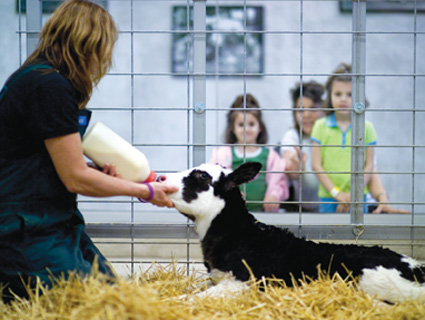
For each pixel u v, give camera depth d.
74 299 2.53
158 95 6.80
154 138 6.87
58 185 2.90
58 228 2.91
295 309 2.64
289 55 6.80
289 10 6.71
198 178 3.24
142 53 6.71
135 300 2.38
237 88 6.87
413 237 3.80
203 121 3.77
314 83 6.79
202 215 3.25
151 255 4.90
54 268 2.80
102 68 2.99
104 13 2.96
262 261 3.06
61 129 2.73
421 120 6.80
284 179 6.07
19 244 2.82
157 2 6.61
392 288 2.97
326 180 5.82
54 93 2.74
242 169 3.24
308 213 5.60
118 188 2.85
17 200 2.84
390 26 6.61
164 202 3.08
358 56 3.76
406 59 6.69
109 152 2.94
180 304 2.72
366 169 5.53
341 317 2.62
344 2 6.64
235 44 6.82
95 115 6.79
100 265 2.97
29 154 2.87
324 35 6.75
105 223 3.77
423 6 6.56
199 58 3.74
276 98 6.86
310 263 3.07
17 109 2.80
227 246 3.20
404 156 6.82
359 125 3.78
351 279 3.03
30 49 3.71
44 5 5.93
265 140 6.55
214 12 6.76
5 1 5.70
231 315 2.66
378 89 6.75
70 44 2.87
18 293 2.85
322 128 5.88
